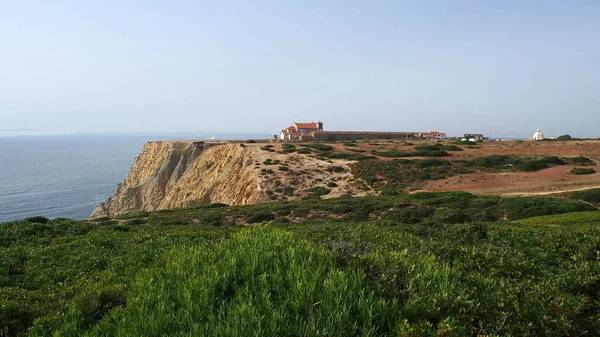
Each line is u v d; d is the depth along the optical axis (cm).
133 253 1239
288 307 511
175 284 639
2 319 675
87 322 657
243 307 499
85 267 1107
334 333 449
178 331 485
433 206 3450
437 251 869
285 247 731
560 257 952
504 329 467
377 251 741
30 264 1121
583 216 2444
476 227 1309
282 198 4953
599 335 508
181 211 4253
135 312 575
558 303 528
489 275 695
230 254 706
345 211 3456
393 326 477
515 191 4328
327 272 616
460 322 476
